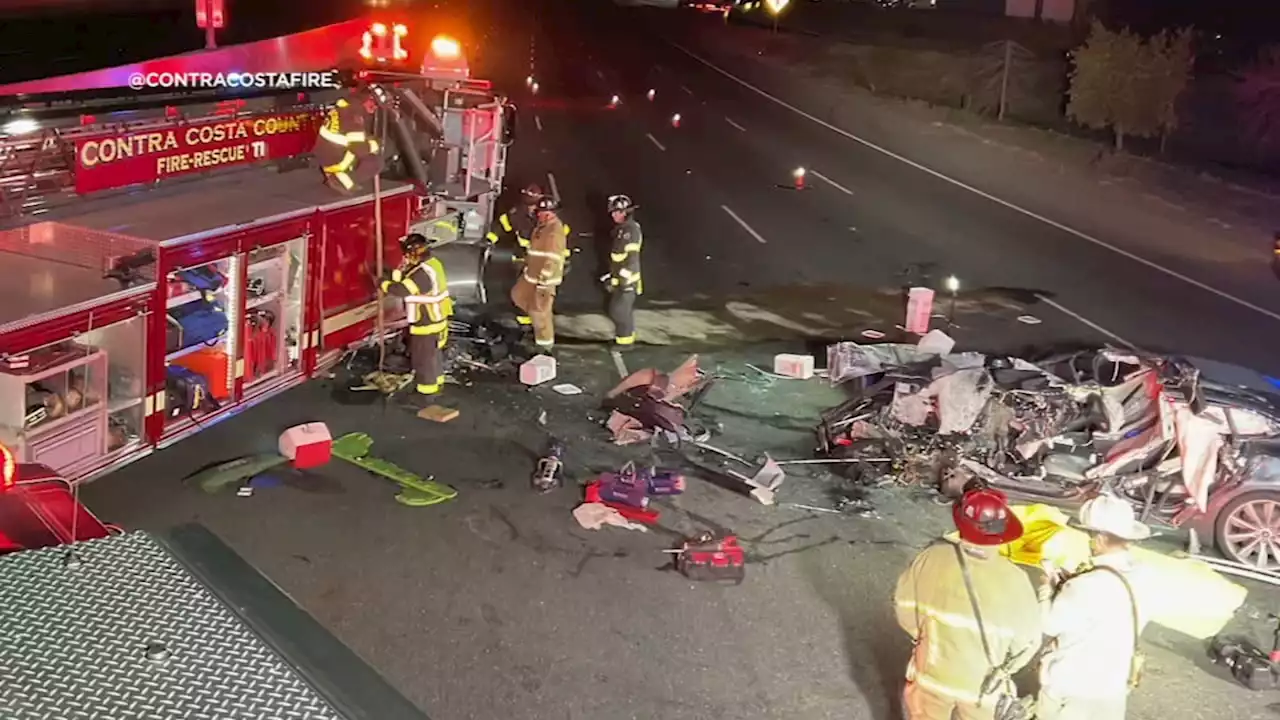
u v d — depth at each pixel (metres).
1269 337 13.77
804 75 35.88
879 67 35.62
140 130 8.37
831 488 8.62
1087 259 17.09
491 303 12.86
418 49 15.18
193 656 1.79
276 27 16.42
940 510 8.34
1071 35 34.47
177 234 7.54
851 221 18.58
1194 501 7.66
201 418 8.04
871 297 14.36
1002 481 8.25
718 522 7.92
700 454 9.11
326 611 6.31
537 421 9.48
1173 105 25.42
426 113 11.25
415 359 9.70
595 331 12.13
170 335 7.64
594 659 6.10
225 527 7.18
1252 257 17.81
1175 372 8.30
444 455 8.63
